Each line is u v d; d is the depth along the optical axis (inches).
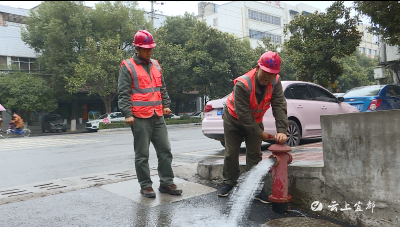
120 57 845.2
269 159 115.6
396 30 476.1
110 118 888.3
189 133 568.7
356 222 102.8
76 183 161.8
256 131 116.3
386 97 328.8
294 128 249.0
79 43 927.0
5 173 213.6
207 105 263.1
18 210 120.3
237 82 114.9
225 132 129.8
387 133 95.4
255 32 1802.4
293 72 1164.5
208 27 1037.8
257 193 125.0
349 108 295.3
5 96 869.2
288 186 122.0
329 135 109.4
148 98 133.3
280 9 1940.2
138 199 131.2
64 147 382.0
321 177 112.0
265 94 116.2
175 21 1170.0
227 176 133.6
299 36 629.9
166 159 139.0
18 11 1122.0
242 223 106.0
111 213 116.0
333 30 593.3
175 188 138.7
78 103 1179.9
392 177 94.6
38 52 980.6
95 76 822.5
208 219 109.7
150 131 136.1
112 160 257.4
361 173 101.4
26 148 384.5
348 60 1587.1
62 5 901.2
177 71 979.9
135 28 984.3
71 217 112.7
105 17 943.7
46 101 915.4
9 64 1032.2
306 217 110.9
